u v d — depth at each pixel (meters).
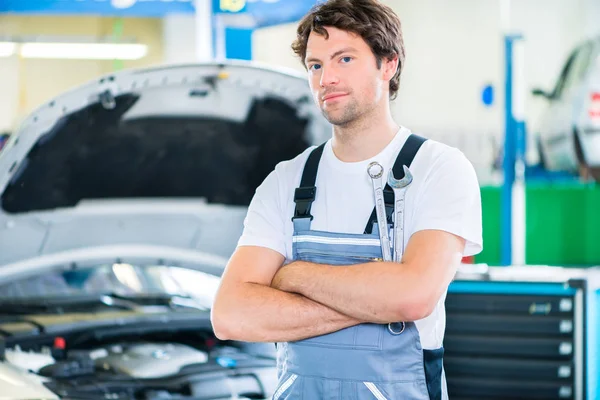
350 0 1.88
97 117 3.12
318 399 1.86
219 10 5.22
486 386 3.94
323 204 1.94
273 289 1.91
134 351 3.23
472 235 1.88
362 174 1.92
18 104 12.02
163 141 3.39
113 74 2.99
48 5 5.14
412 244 1.86
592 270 4.07
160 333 3.49
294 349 1.90
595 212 7.09
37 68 12.09
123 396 2.76
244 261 2.00
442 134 9.32
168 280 3.85
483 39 9.22
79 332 3.32
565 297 3.84
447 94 9.41
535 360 3.88
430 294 1.79
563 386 3.86
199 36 5.21
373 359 1.83
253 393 2.96
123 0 5.21
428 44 9.45
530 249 7.21
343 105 1.87
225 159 3.53
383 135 1.93
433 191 1.87
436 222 1.85
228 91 3.19
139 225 3.53
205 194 3.62
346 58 1.86
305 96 3.12
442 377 1.91
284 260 2.03
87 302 3.67
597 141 7.43
